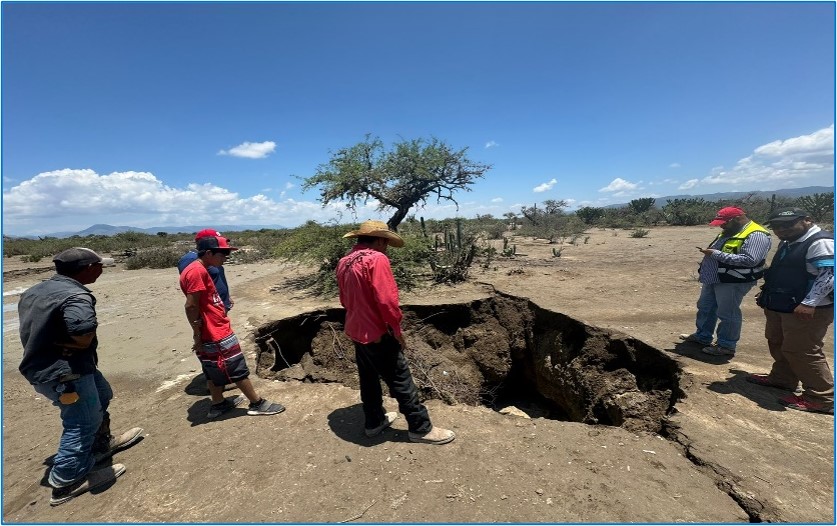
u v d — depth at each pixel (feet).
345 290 11.25
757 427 11.97
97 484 10.46
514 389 27.12
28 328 9.30
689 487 9.70
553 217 90.43
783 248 12.63
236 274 45.52
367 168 42.63
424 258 35.76
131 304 33.40
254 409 13.74
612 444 11.53
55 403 10.02
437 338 26.13
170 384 17.33
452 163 44.65
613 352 19.48
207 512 9.36
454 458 10.92
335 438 12.13
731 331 16.76
